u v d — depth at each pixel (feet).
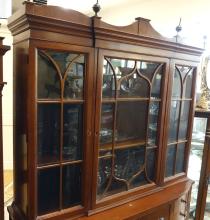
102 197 4.58
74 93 3.96
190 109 5.75
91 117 4.10
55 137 3.98
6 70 9.73
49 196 4.07
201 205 6.25
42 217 3.96
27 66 3.52
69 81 3.87
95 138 4.23
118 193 4.79
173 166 5.80
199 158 7.17
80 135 4.17
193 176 7.36
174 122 5.61
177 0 7.72
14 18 3.71
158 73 4.95
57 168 4.04
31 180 3.77
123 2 9.07
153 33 4.51
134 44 4.33
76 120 4.12
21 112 4.07
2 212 4.12
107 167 4.62
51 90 3.76
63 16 3.50
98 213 4.45
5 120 10.18
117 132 4.68
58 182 4.09
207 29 7.25
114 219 4.34
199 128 7.06
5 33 9.24
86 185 4.27
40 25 3.38
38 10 3.30
